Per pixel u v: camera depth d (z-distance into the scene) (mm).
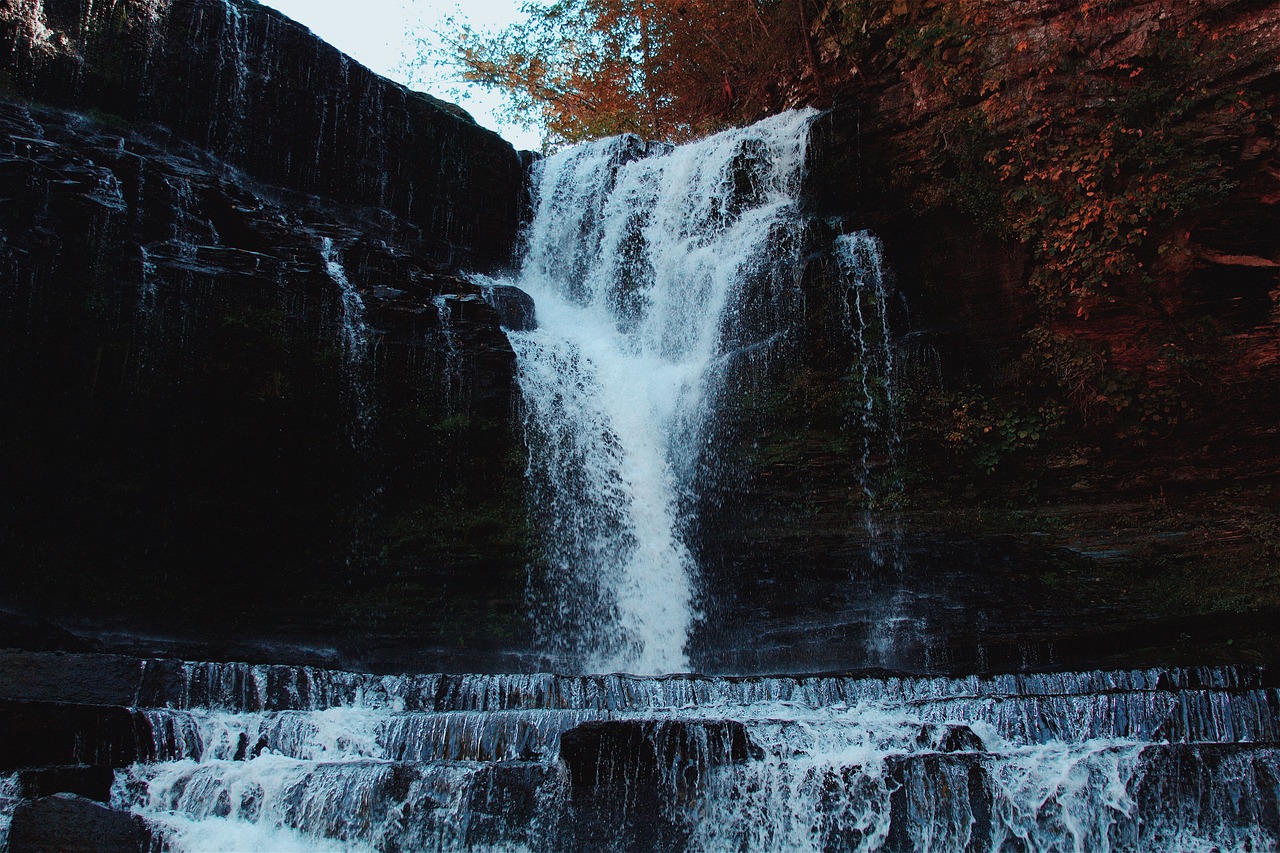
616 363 16281
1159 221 13336
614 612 13695
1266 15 12797
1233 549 12125
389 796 6781
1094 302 13797
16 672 7141
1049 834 6672
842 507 13867
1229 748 6820
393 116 17547
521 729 7477
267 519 12086
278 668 8258
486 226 18875
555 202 19625
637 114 26672
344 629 12078
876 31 17547
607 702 8820
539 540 13492
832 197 17062
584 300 18578
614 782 6891
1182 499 12898
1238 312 13086
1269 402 12656
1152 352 13367
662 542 14492
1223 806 6680
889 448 14172
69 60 13773
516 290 16828
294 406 12336
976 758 6879
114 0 14320
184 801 6688
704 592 13836
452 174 18328
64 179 11273
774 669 12578
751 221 17359
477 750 7438
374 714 7824
